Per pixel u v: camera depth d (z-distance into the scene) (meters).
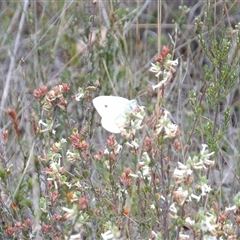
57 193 5.50
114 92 8.26
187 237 5.02
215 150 5.96
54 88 5.91
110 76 8.97
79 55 9.75
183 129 7.71
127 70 8.87
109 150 5.52
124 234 5.48
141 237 5.56
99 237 5.36
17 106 8.21
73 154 5.41
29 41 9.60
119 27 9.45
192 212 5.54
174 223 5.00
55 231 5.51
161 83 5.06
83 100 6.61
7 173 6.11
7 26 10.45
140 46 10.02
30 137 7.48
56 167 5.37
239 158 7.45
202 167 4.68
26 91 8.27
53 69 10.00
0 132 7.72
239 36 6.35
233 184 7.09
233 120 8.77
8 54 9.86
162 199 5.39
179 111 8.16
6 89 8.63
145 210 5.63
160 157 5.12
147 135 5.72
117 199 5.69
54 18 10.47
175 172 4.69
